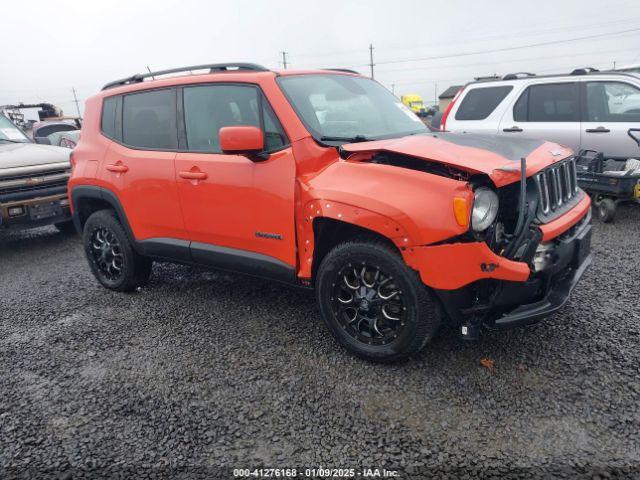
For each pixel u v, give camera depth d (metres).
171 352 3.37
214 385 2.94
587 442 2.29
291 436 2.47
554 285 2.96
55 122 13.69
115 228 4.30
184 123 3.70
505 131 7.16
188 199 3.62
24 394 2.97
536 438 2.34
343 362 3.08
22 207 5.97
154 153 3.85
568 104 6.74
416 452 2.31
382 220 2.64
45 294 4.70
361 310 2.94
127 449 2.44
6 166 5.94
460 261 2.52
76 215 4.63
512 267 2.51
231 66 3.62
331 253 2.98
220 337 3.53
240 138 2.98
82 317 4.06
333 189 2.83
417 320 2.73
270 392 2.83
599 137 6.45
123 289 4.51
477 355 3.04
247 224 3.33
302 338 3.43
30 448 2.49
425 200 2.56
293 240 3.13
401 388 2.78
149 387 2.96
